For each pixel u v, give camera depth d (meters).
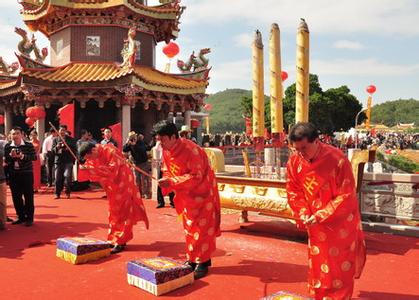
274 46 6.99
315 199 3.22
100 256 5.02
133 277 4.07
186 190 4.21
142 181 10.00
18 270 4.57
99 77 12.88
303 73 6.33
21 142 6.89
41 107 12.38
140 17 15.36
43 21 15.64
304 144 3.06
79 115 15.38
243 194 6.13
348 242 3.09
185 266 4.08
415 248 5.46
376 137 38.88
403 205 6.27
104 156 5.34
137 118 15.88
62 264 4.79
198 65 16.38
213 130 113.12
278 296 3.46
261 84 7.24
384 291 3.93
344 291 3.10
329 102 45.59
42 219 7.55
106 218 7.66
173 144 4.20
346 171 3.09
